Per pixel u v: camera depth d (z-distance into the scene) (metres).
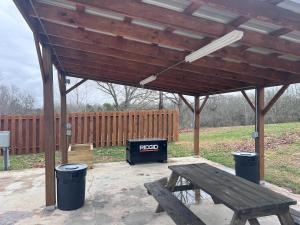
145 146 7.49
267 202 2.57
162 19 2.58
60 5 2.84
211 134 12.78
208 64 4.25
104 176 6.14
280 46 3.05
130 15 2.48
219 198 2.73
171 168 4.29
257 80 5.43
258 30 2.93
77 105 17.31
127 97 16.69
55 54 4.61
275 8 2.37
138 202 4.48
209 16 2.69
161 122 10.99
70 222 3.72
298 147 8.59
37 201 4.55
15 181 5.79
